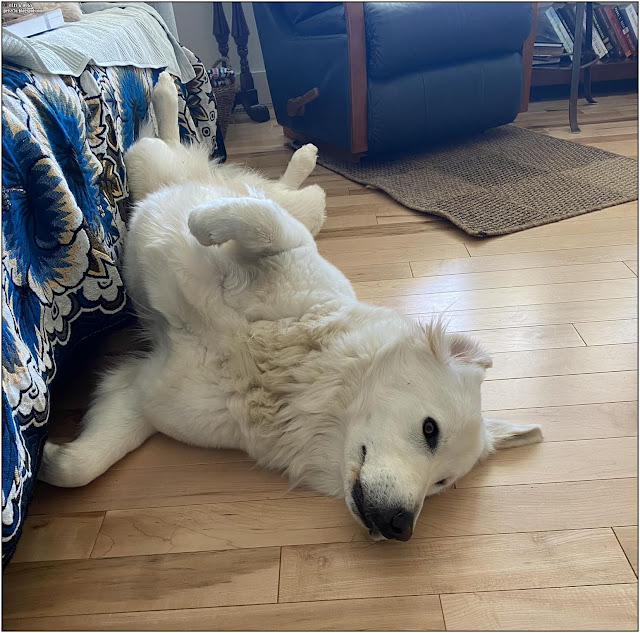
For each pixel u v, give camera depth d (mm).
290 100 3686
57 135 1440
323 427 1381
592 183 3061
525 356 1833
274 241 1485
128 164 1975
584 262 2342
